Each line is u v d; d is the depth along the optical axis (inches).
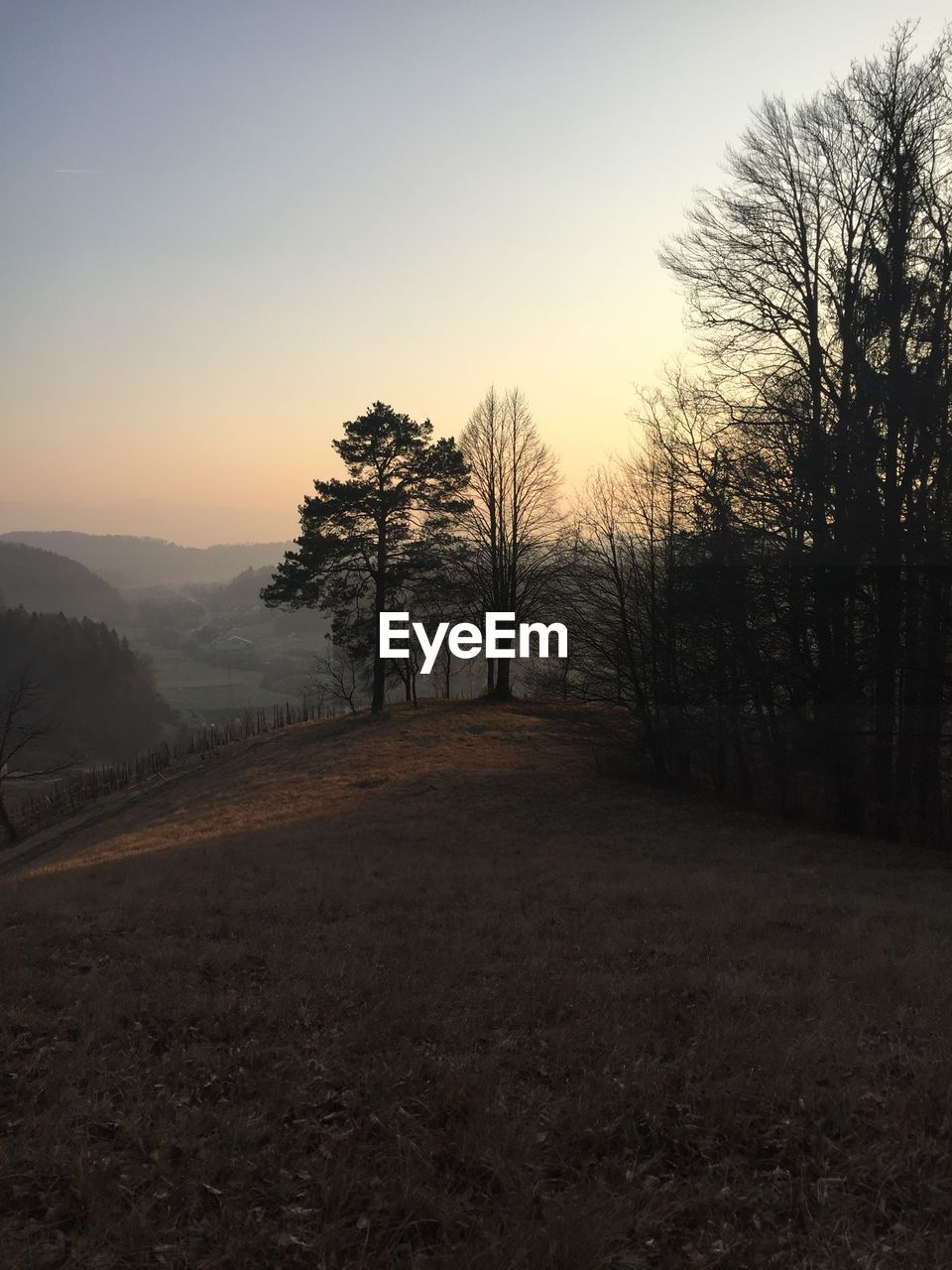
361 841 871.1
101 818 1721.2
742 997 340.8
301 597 1792.6
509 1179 206.2
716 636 988.6
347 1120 238.2
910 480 793.6
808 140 903.1
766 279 933.2
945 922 511.2
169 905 523.2
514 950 414.3
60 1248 180.4
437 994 336.2
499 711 1775.3
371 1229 190.1
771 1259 180.5
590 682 1288.1
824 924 493.7
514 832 919.7
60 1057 274.1
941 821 888.9
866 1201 203.6
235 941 433.1
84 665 4291.3
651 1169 216.8
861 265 856.9
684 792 1167.6
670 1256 181.3
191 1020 315.9
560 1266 175.9
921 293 770.8
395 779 1280.8
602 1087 253.0
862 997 351.3
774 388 910.4
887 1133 233.0
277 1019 313.9
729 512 944.9
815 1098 249.1
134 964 382.9
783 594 879.7
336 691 2645.2
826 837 890.7
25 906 529.7
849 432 804.6
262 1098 247.4
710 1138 229.8
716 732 1119.6
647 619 1254.3
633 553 1254.9
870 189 864.3
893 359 788.6
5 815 1961.1
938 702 832.3
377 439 1780.3
